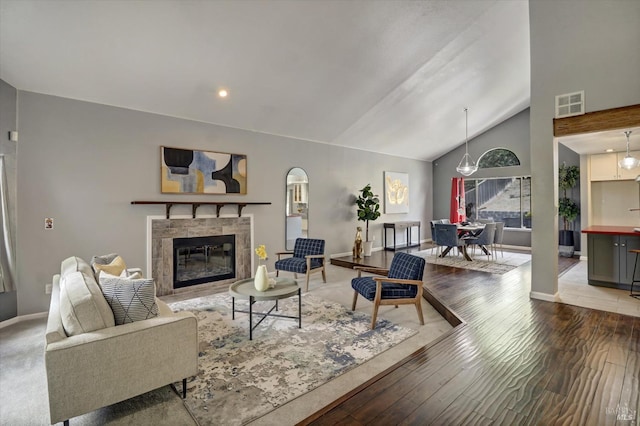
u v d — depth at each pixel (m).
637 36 3.40
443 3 3.88
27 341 3.13
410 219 9.28
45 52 3.32
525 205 8.38
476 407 1.87
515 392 2.02
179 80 4.11
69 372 1.80
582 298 4.09
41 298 3.78
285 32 3.68
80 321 1.94
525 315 3.44
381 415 1.81
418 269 3.48
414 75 5.24
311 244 5.36
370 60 4.55
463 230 6.98
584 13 3.71
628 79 3.45
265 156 5.82
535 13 4.05
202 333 3.25
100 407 1.89
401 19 3.94
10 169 3.56
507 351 2.58
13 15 2.89
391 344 2.99
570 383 2.11
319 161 6.77
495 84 6.30
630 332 2.96
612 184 6.64
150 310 2.17
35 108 3.73
